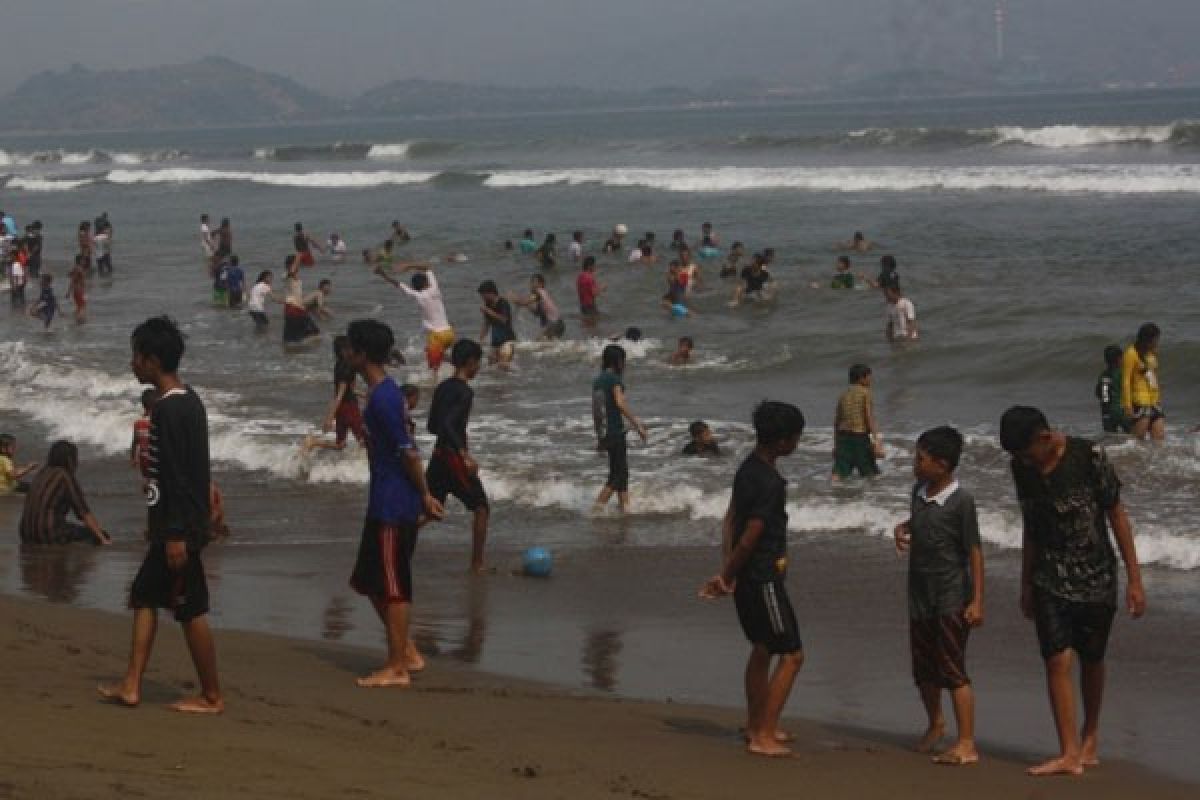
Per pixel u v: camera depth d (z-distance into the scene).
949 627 8.42
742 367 27.09
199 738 7.29
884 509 15.95
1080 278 34.50
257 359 29.94
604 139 123.25
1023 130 84.38
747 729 8.59
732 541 8.38
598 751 8.17
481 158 110.94
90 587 13.56
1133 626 11.79
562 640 11.77
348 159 122.06
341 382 20.19
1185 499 16.12
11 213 71.12
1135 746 8.85
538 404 24.12
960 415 22.12
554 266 41.44
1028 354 25.86
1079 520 8.11
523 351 29.23
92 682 8.73
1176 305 30.14
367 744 7.66
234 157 134.00
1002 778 8.07
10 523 16.89
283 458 19.98
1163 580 13.23
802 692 10.28
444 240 49.75
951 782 7.93
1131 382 19.02
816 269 38.44
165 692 8.71
